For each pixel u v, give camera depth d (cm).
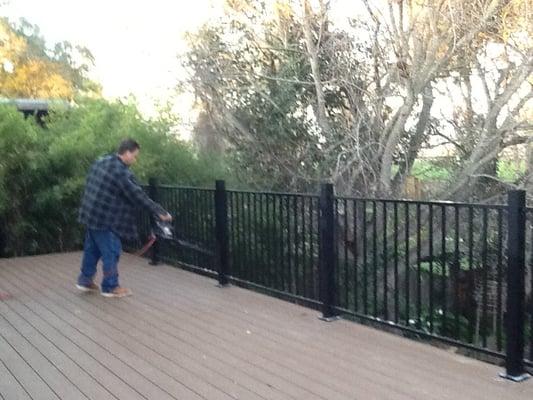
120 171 626
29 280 746
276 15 1147
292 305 594
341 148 1078
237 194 659
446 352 454
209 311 582
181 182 987
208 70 1206
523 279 393
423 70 977
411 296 680
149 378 418
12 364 455
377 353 454
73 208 945
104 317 573
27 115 1052
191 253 763
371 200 510
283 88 1132
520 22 957
